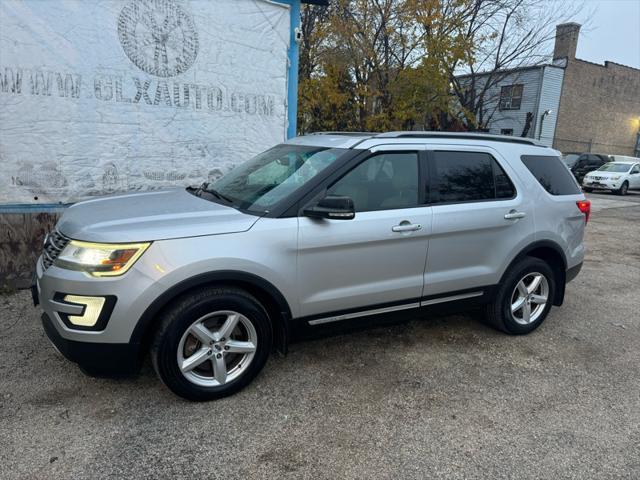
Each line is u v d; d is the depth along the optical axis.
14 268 5.06
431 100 15.84
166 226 2.87
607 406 3.23
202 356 2.98
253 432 2.79
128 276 2.71
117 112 5.69
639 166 22.16
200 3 5.99
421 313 3.82
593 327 4.66
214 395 3.05
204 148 6.37
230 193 3.61
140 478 2.40
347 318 3.47
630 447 2.79
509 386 3.44
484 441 2.80
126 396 3.10
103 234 2.77
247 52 6.47
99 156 5.67
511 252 4.05
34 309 4.48
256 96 6.66
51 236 3.14
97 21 5.39
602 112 31.33
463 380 3.50
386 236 3.42
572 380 3.57
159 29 5.77
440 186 3.74
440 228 3.65
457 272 3.84
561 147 29.78
